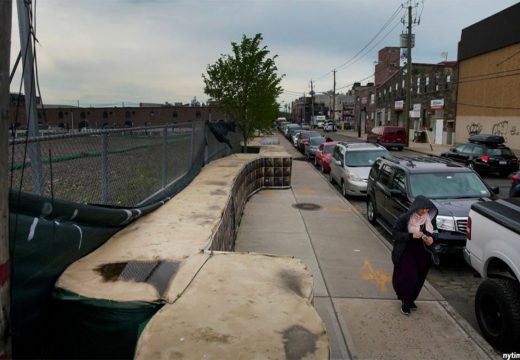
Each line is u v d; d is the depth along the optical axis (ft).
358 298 19.20
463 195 26.53
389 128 115.75
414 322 16.84
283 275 11.56
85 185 15.16
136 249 14.03
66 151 14.15
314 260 24.67
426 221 17.15
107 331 10.07
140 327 9.96
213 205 22.25
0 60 6.76
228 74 67.15
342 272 22.65
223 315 9.22
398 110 168.35
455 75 118.32
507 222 15.43
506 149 63.31
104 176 16.35
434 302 18.76
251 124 71.92
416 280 17.19
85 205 13.11
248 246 27.37
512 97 93.30
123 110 225.76
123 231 16.55
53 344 10.64
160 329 8.60
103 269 11.94
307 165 81.10
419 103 147.13
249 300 9.98
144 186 21.81
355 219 35.22
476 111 108.58
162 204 22.12
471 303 19.56
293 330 8.65
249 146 81.05
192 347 7.96
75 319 10.36
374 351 14.66
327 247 27.27
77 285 10.69
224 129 56.59
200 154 38.37
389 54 236.02
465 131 114.32
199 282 11.01
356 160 47.42
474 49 107.55
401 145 115.65
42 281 10.49
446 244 22.88
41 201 10.53
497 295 14.94
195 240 15.33
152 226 17.51
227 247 22.39
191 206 21.98
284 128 212.64
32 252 10.11
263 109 69.62
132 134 20.13
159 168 24.89
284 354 7.77
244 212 37.58
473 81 109.50
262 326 8.77
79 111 219.41
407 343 15.21
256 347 7.99
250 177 44.80
